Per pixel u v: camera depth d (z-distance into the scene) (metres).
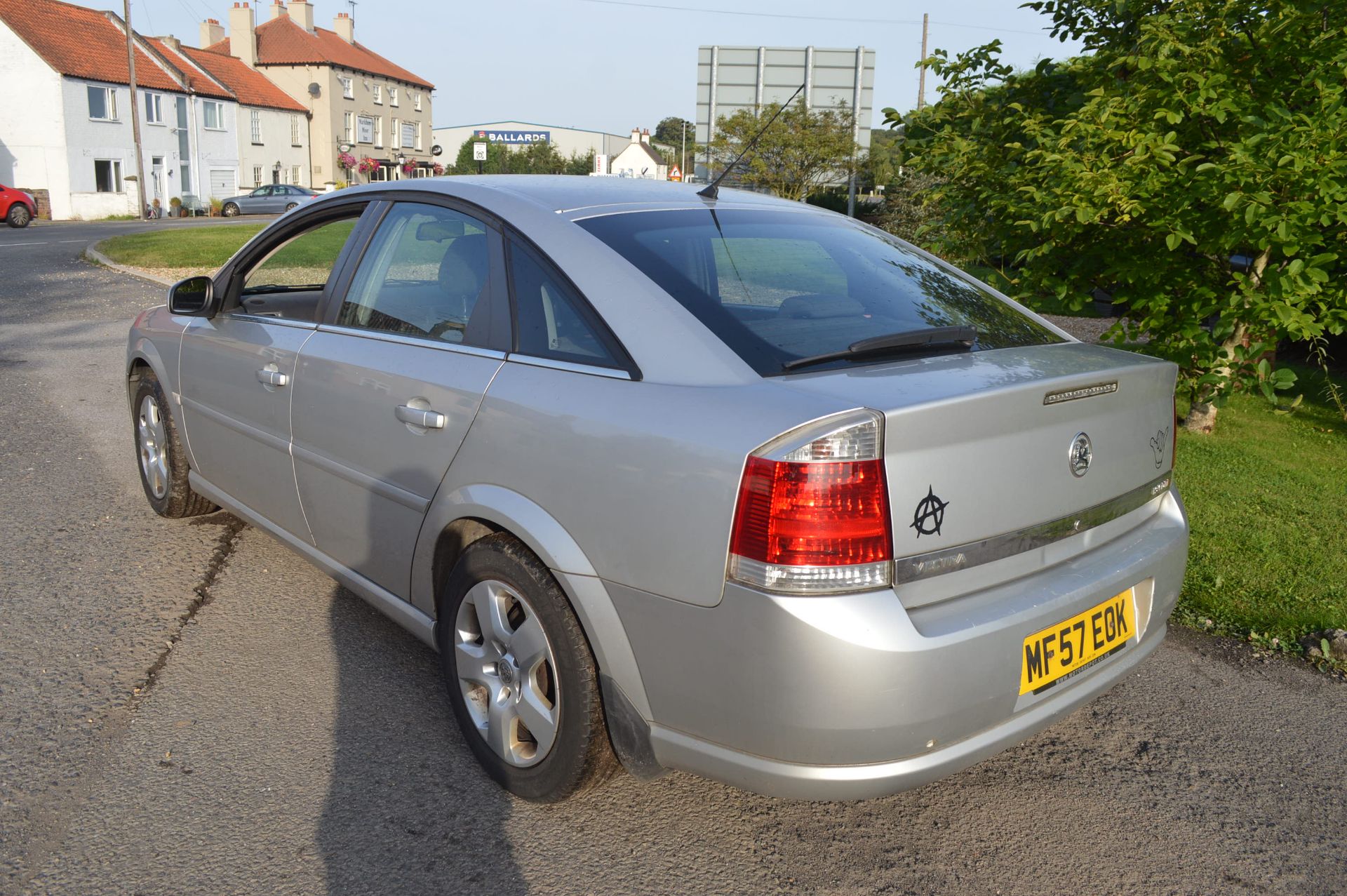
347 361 3.13
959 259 6.92
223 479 4.02
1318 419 7.82
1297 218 4.98
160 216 46.34
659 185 3.28
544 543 2.38
